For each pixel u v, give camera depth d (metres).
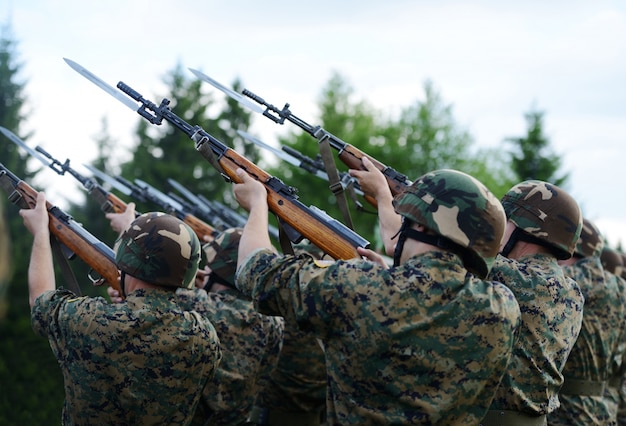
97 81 5.96
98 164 24.08
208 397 6.42
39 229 5.84
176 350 5.27
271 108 6.27
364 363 4.19
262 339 6.69
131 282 5.38
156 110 5.82
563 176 40.34
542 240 5.60
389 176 6.30
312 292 4.24
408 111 46.19
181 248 5.30
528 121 40.56
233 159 5.42
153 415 5.25
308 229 5.20
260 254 4.52
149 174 22.56
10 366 10.45
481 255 4.30
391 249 5.84
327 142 6.25
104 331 5.13
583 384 7.76
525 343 5.32
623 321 8.17
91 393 5.16
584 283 7.99
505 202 5.75
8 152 17.20
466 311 4.21
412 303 4.16
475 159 45.75
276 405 7.52
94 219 20.48
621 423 9.62
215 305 6.64
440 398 4.17
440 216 4.26
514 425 5.29
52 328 5.30
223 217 10.34
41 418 10.50
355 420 4.25
